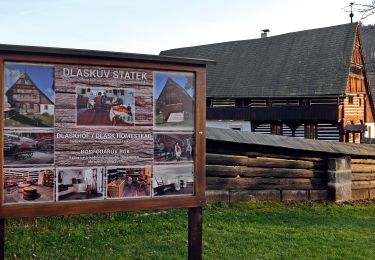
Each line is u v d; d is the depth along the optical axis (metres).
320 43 35.31
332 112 31.30
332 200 12.10
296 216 9.91
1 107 4.52
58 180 4.75
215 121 37.19
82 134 4.82
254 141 10.77
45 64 4.68
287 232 8.25
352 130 31.39
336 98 31.36
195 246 5.39
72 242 7.06
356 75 33.53
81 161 4.82
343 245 7.57
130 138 5.02
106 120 4.91
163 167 5.18
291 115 33.00
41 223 7.94
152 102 5.11
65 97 4.75
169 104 5.19
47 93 4.69
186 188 5.29
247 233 7.96
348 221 9.74
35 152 4.66
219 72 39.47
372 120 36.09
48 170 4.71
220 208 10.08
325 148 12.07
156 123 5.13
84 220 8.23
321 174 12.16
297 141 11.95
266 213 9.98
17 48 4.48
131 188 5.04
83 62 4.78
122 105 4.98
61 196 4.76
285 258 6.69
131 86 5.01
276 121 34.12
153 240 7.24
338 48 33.59
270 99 34.53
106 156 4.92
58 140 4.74
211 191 10.44
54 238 7.19
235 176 10.79
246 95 35.34
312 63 34.19
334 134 31.78
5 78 4.55
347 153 12.35
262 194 11.14
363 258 6.89
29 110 4.63
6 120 4.55
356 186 12.95
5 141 4.56
